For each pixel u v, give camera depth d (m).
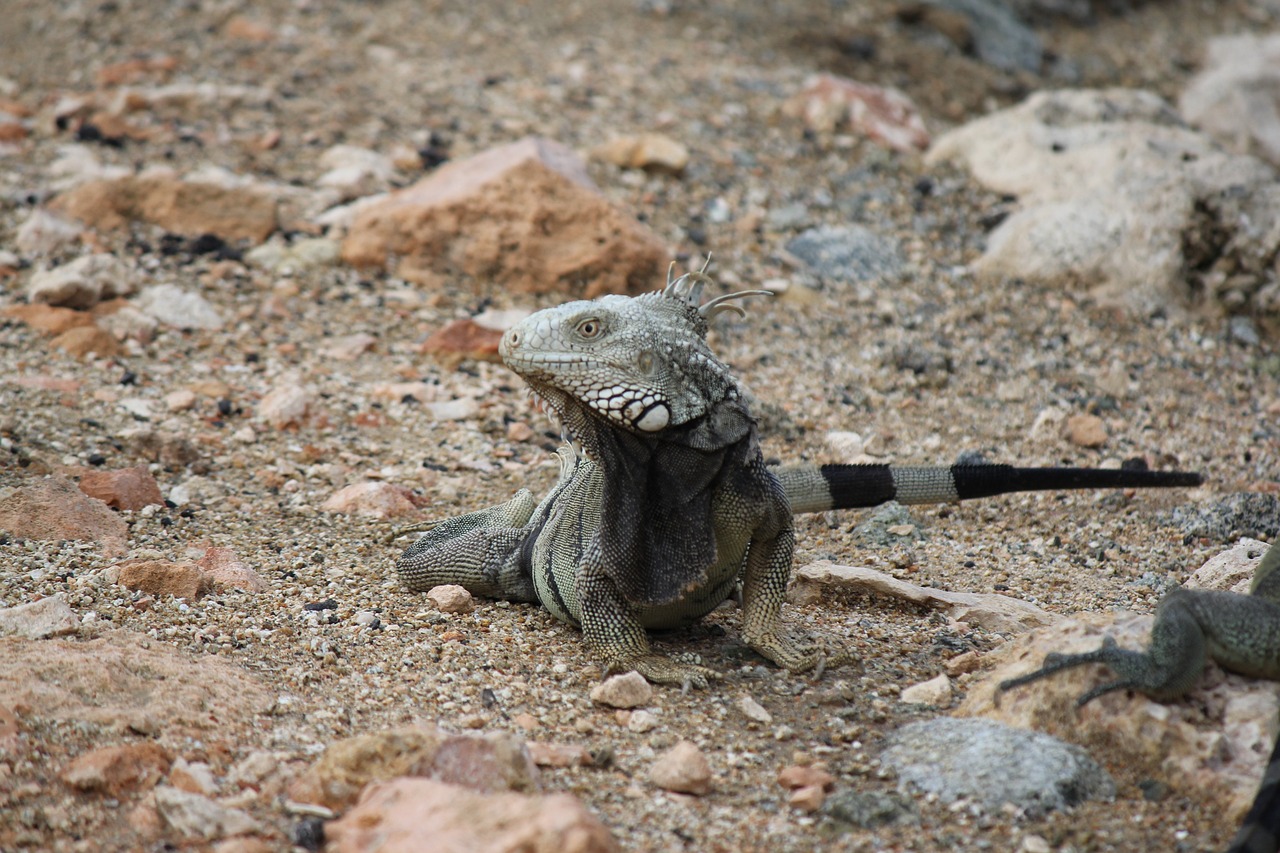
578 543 9.95
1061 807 7.50
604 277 18.66
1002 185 22.08
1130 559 12.64
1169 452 15.35
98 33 26.09
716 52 27.64
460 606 10.73
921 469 11.28
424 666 9.60
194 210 19.58
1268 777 6.93
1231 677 8.09
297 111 23.45
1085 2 34.28
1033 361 17.72
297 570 11.44
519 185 19.06
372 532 12.56
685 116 24.39
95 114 22.72
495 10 28.61
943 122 26.58
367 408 15.59
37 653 8.82
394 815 6.96
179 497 12.91
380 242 19.11
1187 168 20.59
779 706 9.15
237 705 8.59
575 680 9.54
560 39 27.62
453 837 6.58
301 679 9.20
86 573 10.73
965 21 30.42
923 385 17.08
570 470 10.98
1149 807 7.50
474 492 13.83
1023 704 8.34
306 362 16.59
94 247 18.55
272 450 14.33
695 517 9.07
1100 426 15.59
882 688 9.36
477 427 15.47
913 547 12.85
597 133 23.48
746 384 16.83
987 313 19.00
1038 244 19.91
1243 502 13.29
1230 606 7.94
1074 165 21.44
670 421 8.80
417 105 24.14
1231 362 18.12
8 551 11.01
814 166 23.03
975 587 11.85
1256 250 19.36
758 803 7.84
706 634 10.59
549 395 8.98
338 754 7.69
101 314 16.83
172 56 25.03
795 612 11.09
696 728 8.82
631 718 8.86
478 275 18.88
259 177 21.09
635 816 7.65
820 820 7.62
